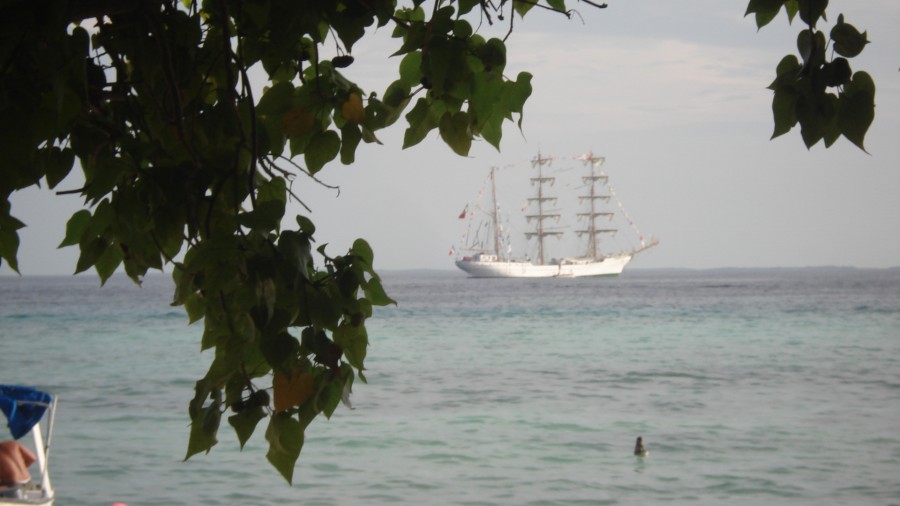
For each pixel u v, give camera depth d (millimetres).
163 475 44719
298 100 4660
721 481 45281
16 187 3703
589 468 48219
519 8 4633
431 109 4715
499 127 4621
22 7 3604
